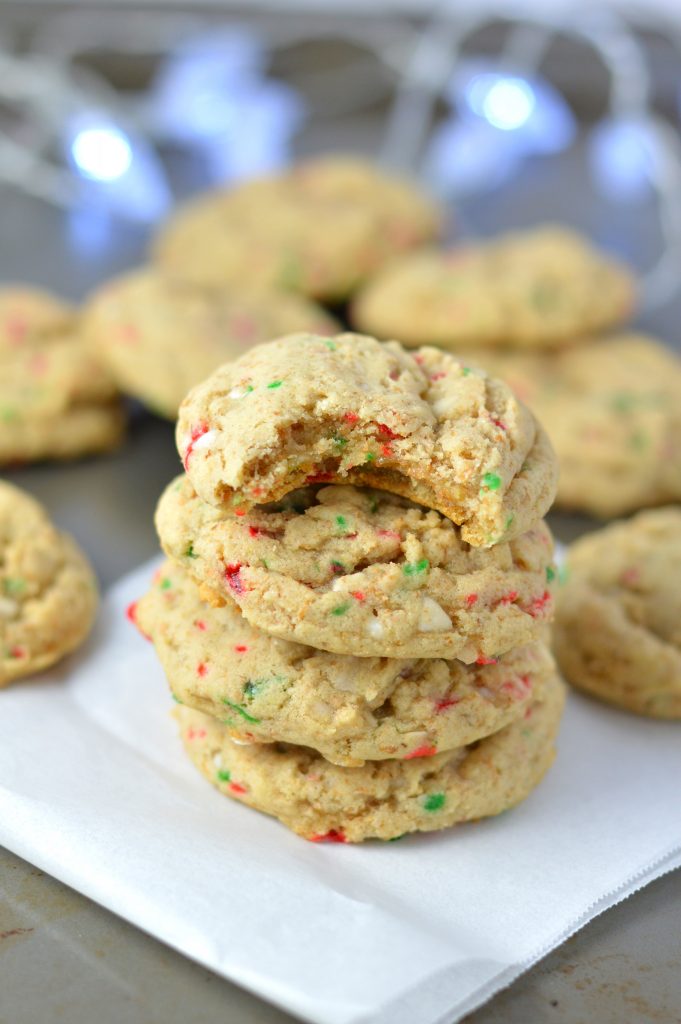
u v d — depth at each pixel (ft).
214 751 1.04
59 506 1.44
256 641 0.99
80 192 2.16
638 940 0.97
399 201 1.89
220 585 0.97
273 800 1.00
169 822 1.00
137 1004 0.93
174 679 1.00
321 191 1.92
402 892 0.97
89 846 0.97
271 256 1.74
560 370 1.55
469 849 1.00
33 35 2.39
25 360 1.51
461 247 1.98
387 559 0.97
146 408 1.60
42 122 2.23
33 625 1.14
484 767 1.02
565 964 0.95
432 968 0.90
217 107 2.39
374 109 2.53
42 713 1.10
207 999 0.93
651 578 1.16
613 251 2.06
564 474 1.43
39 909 0.98
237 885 0.95
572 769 1.08
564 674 1.15
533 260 1.63
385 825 1.00
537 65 2.44
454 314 1.57
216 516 0.97
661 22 2.46
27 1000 0.92
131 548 1.38
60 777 1.03
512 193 2.26
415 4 2.50
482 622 0.96
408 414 0.94
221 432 0.94
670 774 1.08
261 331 1.51
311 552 0.97
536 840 1.01
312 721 0.97
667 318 1.86
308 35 2.46
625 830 1.03
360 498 0.99
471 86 2.34
